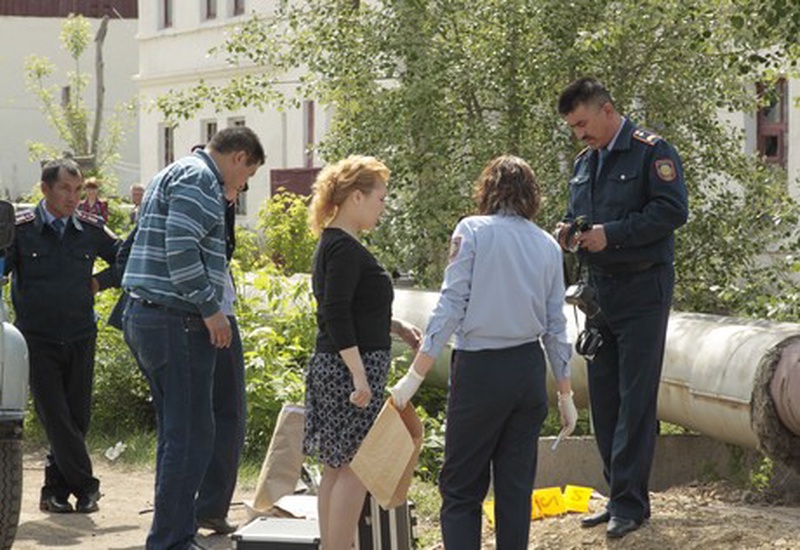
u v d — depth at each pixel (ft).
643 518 30.91
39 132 187.83
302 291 48.85
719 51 51.70
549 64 52.85
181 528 30.07
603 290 31.01
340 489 27.81
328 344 27.84
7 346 30.35
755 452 37.11
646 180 30.63
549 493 33.27
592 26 51.31
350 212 27.81
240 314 48.44
